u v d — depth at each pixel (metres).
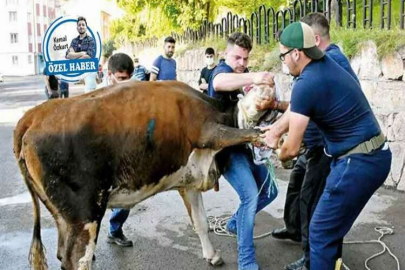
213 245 4.71
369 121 3.16
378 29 6.89
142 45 22.06
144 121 3.27
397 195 6.04
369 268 4.11
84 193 3.16
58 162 3.12
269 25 9.95
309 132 3.74
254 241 4.76
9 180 7.53
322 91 3.04
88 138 3.12
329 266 3.31
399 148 6.21
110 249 4.68
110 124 3.18
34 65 74.38
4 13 72.06
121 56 4.44
